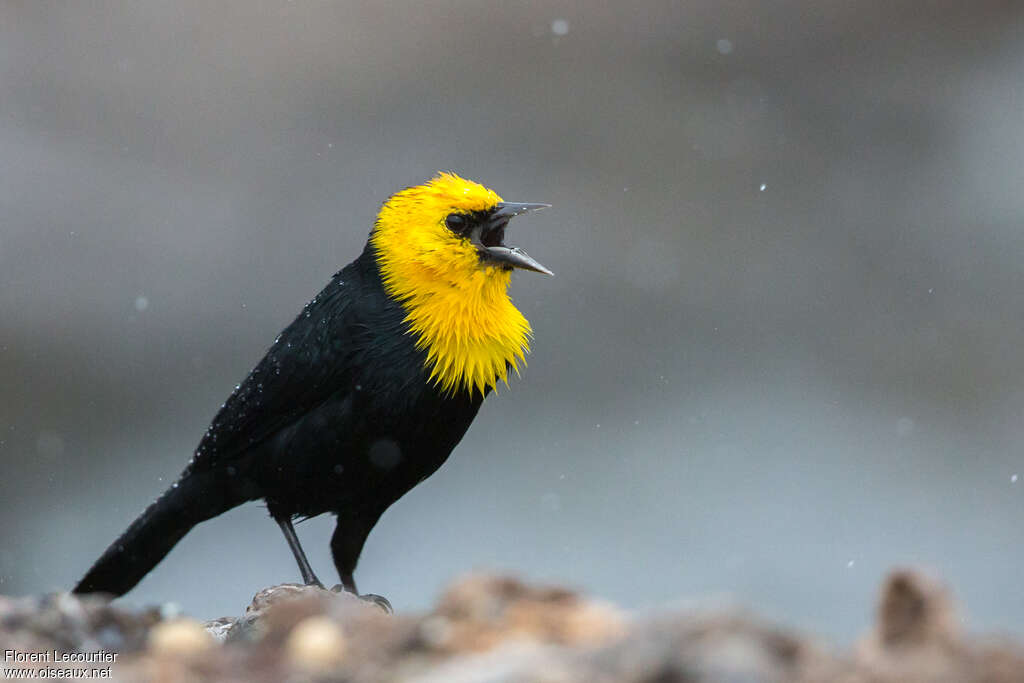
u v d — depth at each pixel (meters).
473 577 4.55
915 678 3.63
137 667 4.55
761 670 3.54
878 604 3.99
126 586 8.32
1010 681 3.61
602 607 4.50
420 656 4.28
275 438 7.85
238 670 4.39
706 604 3.81
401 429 7.75
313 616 4.70
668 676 3.58
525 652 3.97
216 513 8.16
